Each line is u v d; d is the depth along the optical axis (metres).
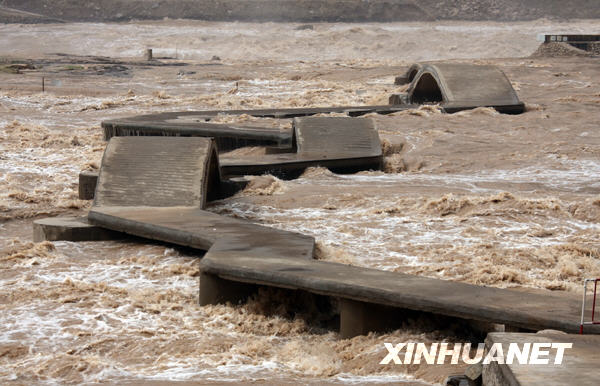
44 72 112.25
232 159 41.88
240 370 16.95
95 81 99.62
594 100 69.44
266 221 32.09
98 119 66.62
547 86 85.31
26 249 27.50
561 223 31.50
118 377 16.42
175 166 32.72
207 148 33.41
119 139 34.56
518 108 63.56
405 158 45.38
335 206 34.44
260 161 41.25
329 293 20.05
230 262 22.11
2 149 50.66
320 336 20.22
